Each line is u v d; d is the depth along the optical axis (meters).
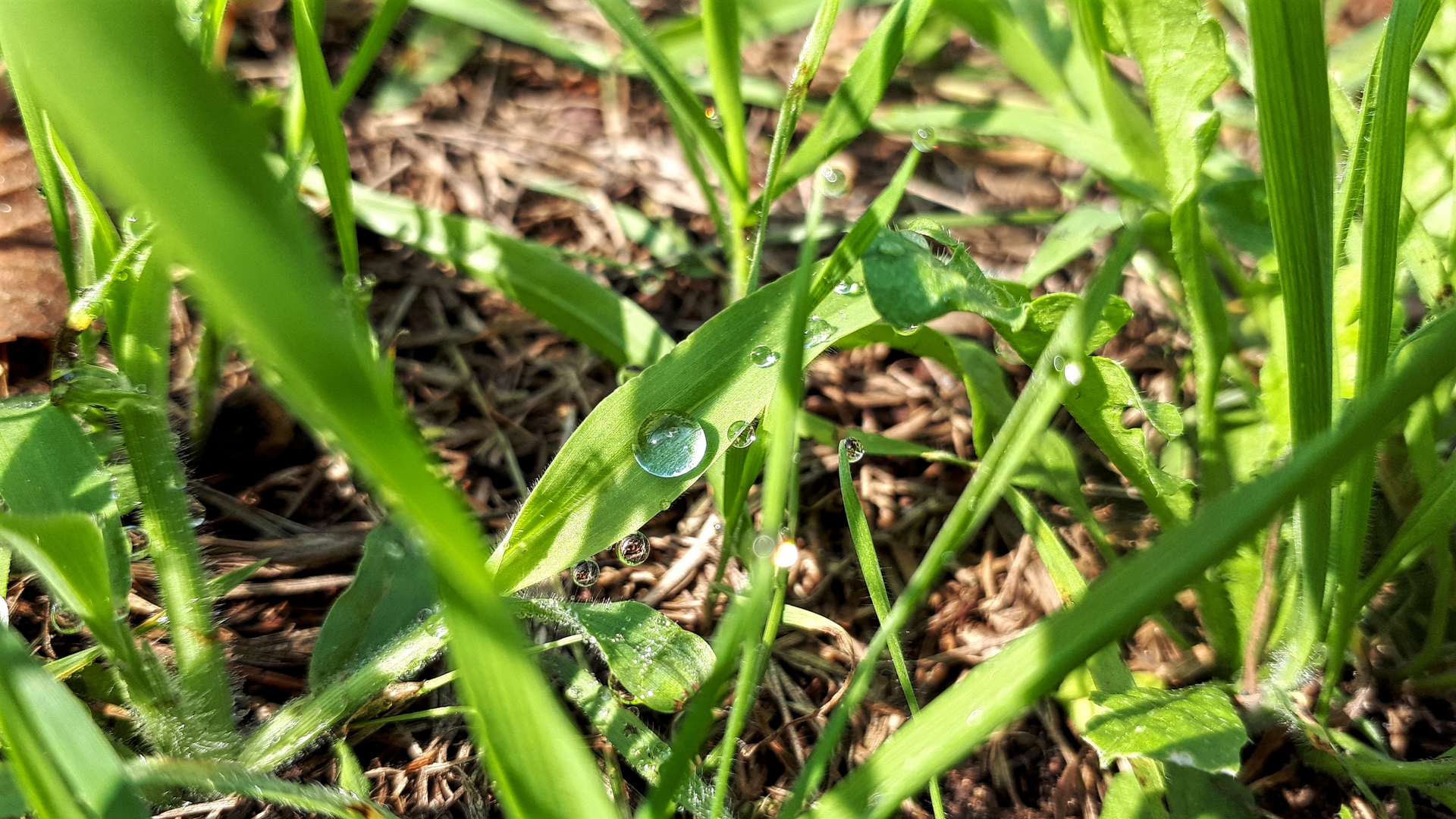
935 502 0.21
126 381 0.17
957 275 0.17
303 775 0.18
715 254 0.24
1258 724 0.19
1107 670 0.18
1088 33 0.19
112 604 0.17
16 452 0.17
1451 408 0.20
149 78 0.08
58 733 0.16
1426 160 0.20
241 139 0.09
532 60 0.29
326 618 0.18
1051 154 0.27
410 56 0.27
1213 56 0.17
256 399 0.21
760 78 0.29
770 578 0.15
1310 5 0.16
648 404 0.17
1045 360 0.16
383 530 0.19
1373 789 0.18
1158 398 0.22
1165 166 0.18
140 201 0.08
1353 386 0.18
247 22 0.27
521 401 0.22
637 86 0.29
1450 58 0.20
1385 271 0.17
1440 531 0.18
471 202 0.24
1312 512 0.17
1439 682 0.19
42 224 0.21
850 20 0.32
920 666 0.20
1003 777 0.19
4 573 0.17
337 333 0.10
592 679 0.18
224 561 0.20
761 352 0.18
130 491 0.18
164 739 0.17
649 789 0.18
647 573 0.20
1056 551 0.19
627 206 0.25
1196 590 0.19
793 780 0.19
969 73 0.29
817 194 0.16
